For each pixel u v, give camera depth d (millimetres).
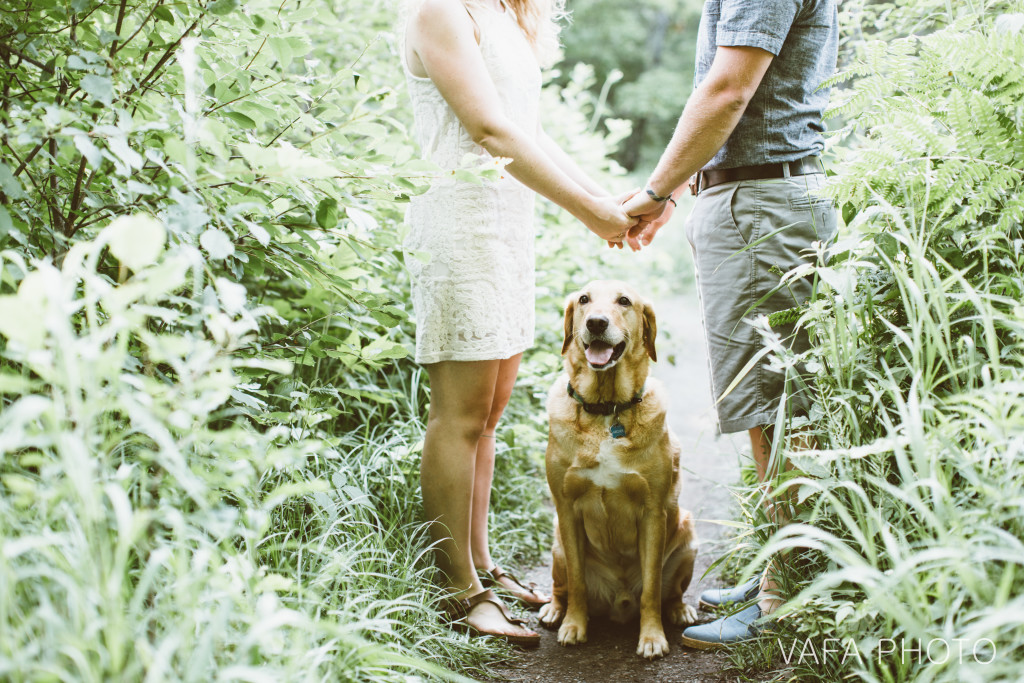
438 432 2373
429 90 2283
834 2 2365
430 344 2311
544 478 3695
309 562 1920
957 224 1977
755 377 2346
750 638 2232
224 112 1875
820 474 1848
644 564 2422
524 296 2471
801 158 2344
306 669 1395
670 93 17188
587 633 2486
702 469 4016
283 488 1474
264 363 1410
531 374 3568
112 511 1430
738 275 2348
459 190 2252
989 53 1975
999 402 1510
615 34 17844
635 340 2436
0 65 1937
